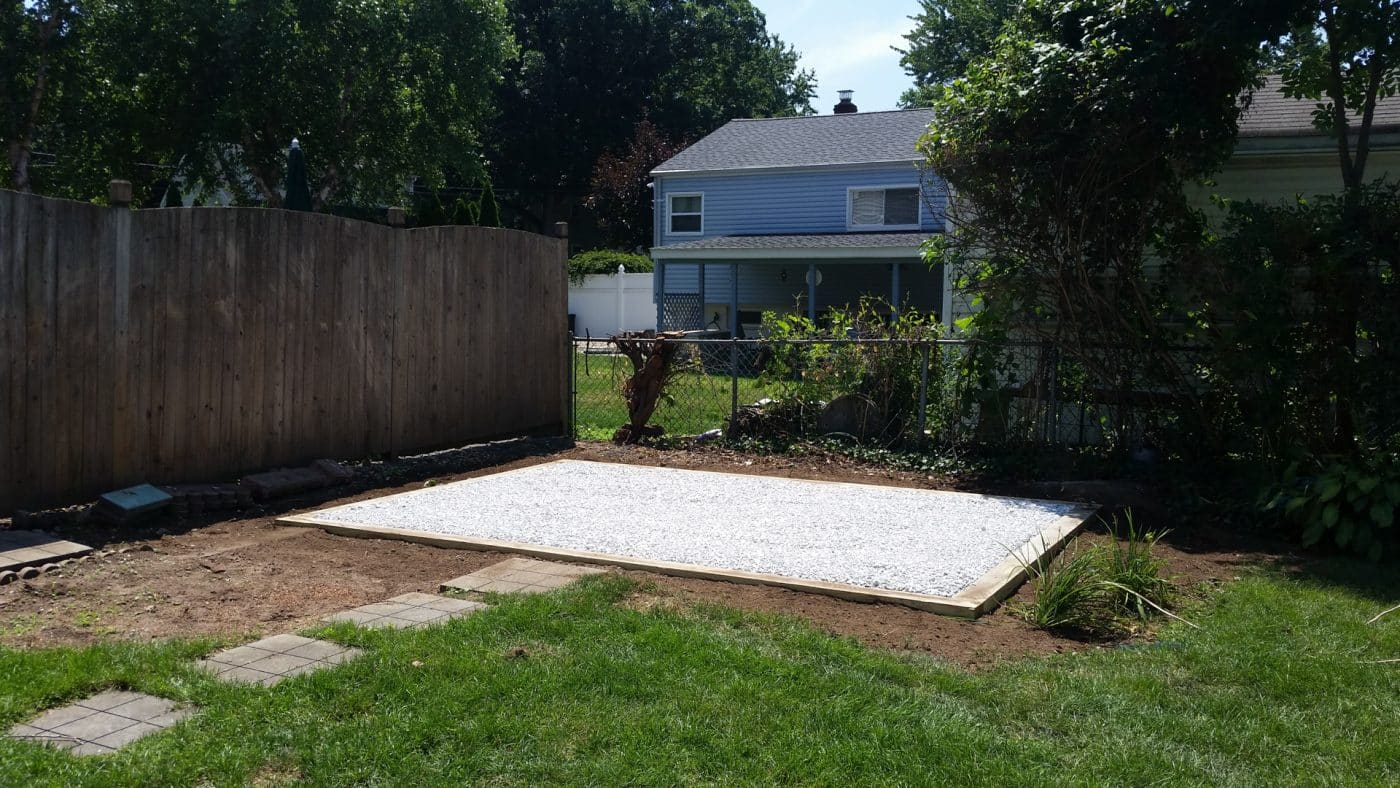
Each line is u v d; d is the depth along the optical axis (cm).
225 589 515
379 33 2458
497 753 318
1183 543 673
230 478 752
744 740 329
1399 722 357
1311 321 746
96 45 2311
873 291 2480
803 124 2742
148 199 2572
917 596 508
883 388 1005
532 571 548
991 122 852
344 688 362
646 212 3884
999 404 938
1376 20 742
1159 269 902
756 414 1045
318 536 645
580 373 1702
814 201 2469
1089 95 816
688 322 2686
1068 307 885
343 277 838
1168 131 826
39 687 357
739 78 4819
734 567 563
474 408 995
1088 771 316
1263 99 1138
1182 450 862
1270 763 325
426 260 923
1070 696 376
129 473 683
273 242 774
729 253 2328
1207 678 400
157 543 611
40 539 582
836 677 387
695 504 749
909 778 307
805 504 755
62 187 2361
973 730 341
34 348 621
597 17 4256
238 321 750
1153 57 790
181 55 2366
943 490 838
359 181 2683
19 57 2173
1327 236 723
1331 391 743
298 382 802
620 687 369
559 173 4466
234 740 322
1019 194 872
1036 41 876
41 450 629
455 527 657
